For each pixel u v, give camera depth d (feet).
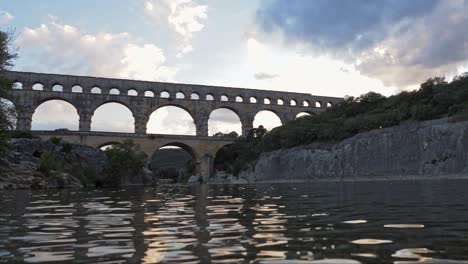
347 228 33.55
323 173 285.23
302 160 305.73
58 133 290.35
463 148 213.87
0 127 133.90
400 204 55.21
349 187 126.72
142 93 346.95
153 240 29.07
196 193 106.83
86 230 34.53
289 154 319.27
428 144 232.73
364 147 267.80
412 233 30.30
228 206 58.90
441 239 27.50
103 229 35.06
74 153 204.95
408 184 135.03
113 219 42.86
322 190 109.19
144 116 341.41
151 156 323.16
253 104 386.73
